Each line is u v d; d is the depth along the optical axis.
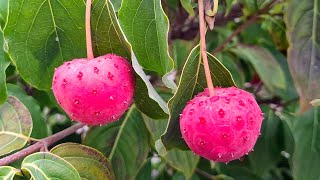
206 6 0.16
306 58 0.17
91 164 0.19
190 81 0.17
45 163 0.17
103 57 0.16
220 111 0.15
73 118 0.16
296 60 0.16
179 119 0.17
